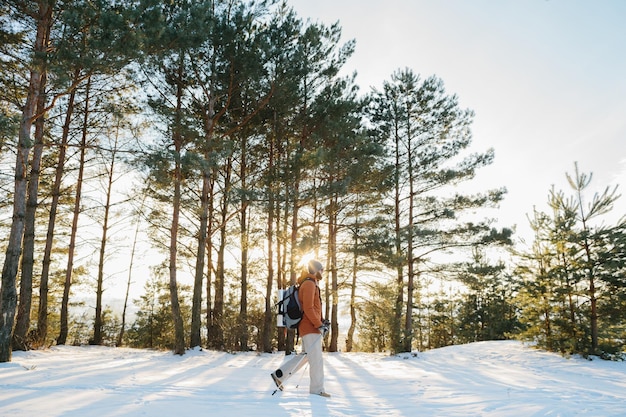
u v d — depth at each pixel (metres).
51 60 8.27
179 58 13.38
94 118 15.20
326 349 22.62
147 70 13.08
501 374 8.91
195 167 10.65
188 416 3.39
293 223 16.06
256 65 14.96
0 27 9.95
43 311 14.33
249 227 20.00
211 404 3.97
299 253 15.17
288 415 3.57
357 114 19.89
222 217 18.92
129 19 8.57
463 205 18.17
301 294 4.88
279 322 5.01
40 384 5.02
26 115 9.17
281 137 17.81
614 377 9.16
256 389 5.32
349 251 17.19
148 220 17.97
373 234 16.59
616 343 12.84
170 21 11.12
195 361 10.61
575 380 8.20
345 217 18.75
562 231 14.06
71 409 3.51
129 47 8.33
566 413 3.80
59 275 19.97
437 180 18.77
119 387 4.90
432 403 4.58
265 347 16.80
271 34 15.98
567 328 13.70
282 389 4.88
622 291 12.79
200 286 14.77
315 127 17.55
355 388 6.12
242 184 17.33
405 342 16.88
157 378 6.20
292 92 16.47
